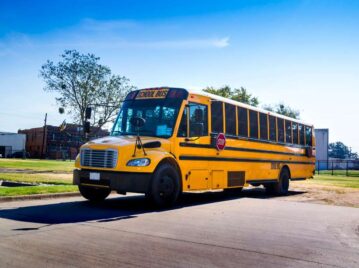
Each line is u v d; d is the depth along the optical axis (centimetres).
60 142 7881
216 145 1120
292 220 828
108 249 526
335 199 1393
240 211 935
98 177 914
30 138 8119
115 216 804
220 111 1164
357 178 3197
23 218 747
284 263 494
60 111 3284
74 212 843
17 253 493
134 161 891
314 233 699
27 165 3338
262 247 574
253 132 1341
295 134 1666
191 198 1265
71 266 446
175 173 968
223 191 1555
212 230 684
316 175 3869
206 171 1083
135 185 885
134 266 455
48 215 792
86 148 952
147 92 1066
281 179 1530
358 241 649
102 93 4650
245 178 1277
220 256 514
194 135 1042
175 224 729
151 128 1006
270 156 1445
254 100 5081
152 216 818
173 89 1040
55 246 533
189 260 489
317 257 531
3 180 1597
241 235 652
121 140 939
